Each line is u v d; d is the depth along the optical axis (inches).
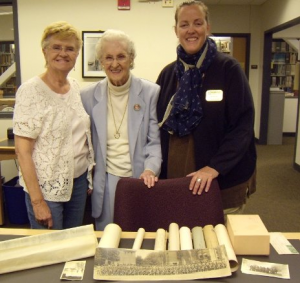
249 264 40.3
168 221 57.0
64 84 64.2
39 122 59.2
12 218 125.0
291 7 200.7
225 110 66.5
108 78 68.3
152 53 144.9
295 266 40.0
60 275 38.9
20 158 59.8
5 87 179.6
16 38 146.0
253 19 268.7
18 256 40.2
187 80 66.8
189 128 67.3
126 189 58.1
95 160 70.9
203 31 64.3
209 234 44.8
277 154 235.6
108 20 143.6
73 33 60.2
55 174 61.9
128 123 69.7
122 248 42.4
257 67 274.4
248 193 72.2
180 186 58.4
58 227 64.4
